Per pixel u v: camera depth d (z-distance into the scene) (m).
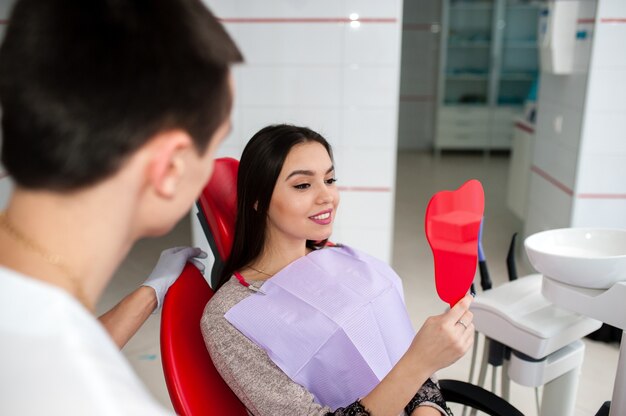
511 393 2.26
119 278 3.33
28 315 0.35
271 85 2.78
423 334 0.87
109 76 0.37
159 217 0.45
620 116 2.85
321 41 2.72
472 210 0.99
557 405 1.55
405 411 1.17
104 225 0.41
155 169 0.41
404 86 7.45
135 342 2.57
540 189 3.52
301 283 1.19
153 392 2.22
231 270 1.27
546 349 1.34
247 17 2.70
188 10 0.41
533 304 1.44
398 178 6.09
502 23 6.85
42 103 0.37
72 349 0.34
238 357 1.09
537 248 1.31
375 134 2.84
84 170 0.38
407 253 3.83
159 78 0.39
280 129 1.22
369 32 2.71
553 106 3.29
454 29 7.18
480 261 1.60
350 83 2.77
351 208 2.95
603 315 1.20
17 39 0.38
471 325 0.87
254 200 1.21
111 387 0.34
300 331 1.12
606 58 2.77
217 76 0.42
